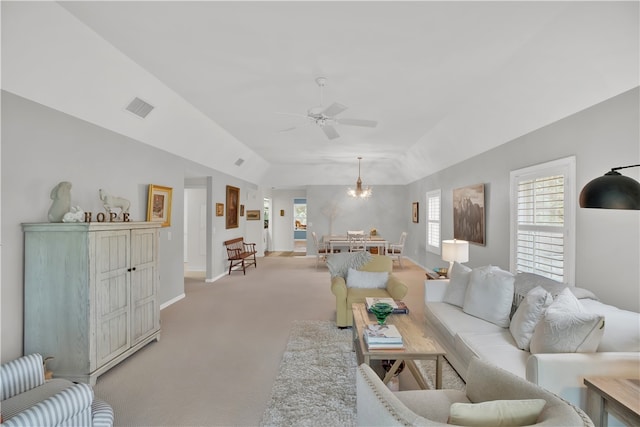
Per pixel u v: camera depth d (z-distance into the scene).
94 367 2.44
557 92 2.85
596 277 2.65
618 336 1.85
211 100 3.83
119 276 2.74
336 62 2.88
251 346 3.19
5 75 2.30
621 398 1.40
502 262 4.18
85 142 3.12
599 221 2.63
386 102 3.90
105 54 2.68
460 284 3.28
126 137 3.73
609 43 2.19
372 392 1.23
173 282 4.80
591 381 1.56
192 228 7.70
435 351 2.09
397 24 2.31
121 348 2.75
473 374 1.55
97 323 2.47
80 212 2.56
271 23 2.30
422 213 7.87
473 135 4.52
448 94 3.64
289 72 3.08
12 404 1.62
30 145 2.55
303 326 3.74
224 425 2.02
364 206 9.64
